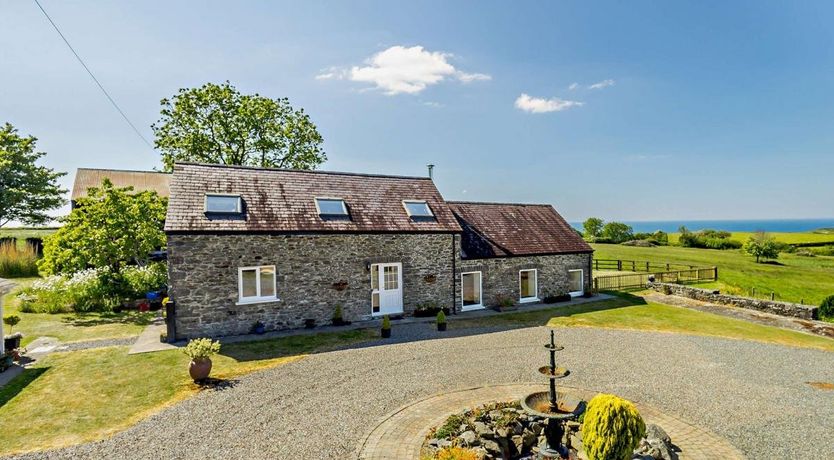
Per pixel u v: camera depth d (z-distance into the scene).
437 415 8.70
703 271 30.45
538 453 7.71
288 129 33.31
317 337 14.63
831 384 10.89
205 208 14.89
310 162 34.81
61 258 18.36
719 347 14.22
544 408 8.68
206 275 14.33
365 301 17.22
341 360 12.16
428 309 18.39
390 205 18.86
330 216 16.88
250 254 15.01
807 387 10.66
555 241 23.56
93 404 8.94
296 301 15.84
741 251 48.53
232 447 7.32
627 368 11.91
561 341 14.68
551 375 8.01
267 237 15.28
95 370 10.93
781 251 49.97
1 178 30.84
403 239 18.02
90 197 20.42
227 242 14.64
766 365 12.36
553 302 22.27
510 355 12.91
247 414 8.60
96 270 19.64
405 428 8.13
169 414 8.52
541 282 22.34
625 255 46.03
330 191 18.11
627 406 6.46
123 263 20.34
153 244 20.42
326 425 8.20
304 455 7.12
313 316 16.16
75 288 18.05
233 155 31.48
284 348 13.25
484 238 21.55
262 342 13.91
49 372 10.75
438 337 14.91
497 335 15.34
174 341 13.64
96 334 14.45
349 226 16.83
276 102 32.62
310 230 15.93
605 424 6.41
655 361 12.59
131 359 11.83
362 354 12.77
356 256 16.98
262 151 32.44
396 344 13.93
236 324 14.80
